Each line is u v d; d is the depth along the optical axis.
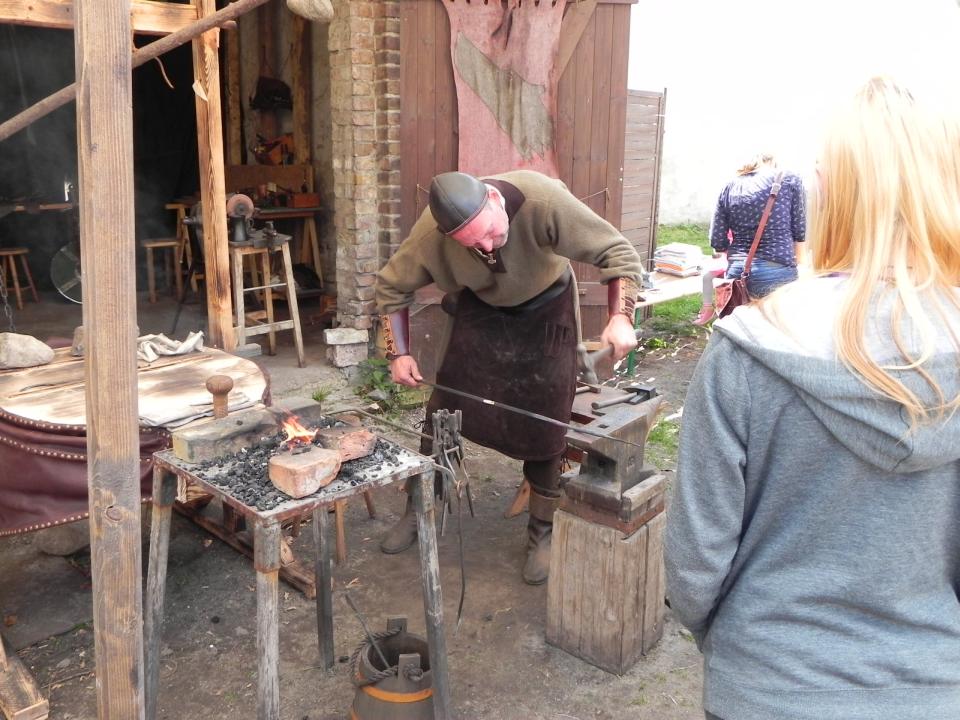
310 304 6.73
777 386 1.14
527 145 5.06
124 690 1.81
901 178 1.09
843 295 1.12
